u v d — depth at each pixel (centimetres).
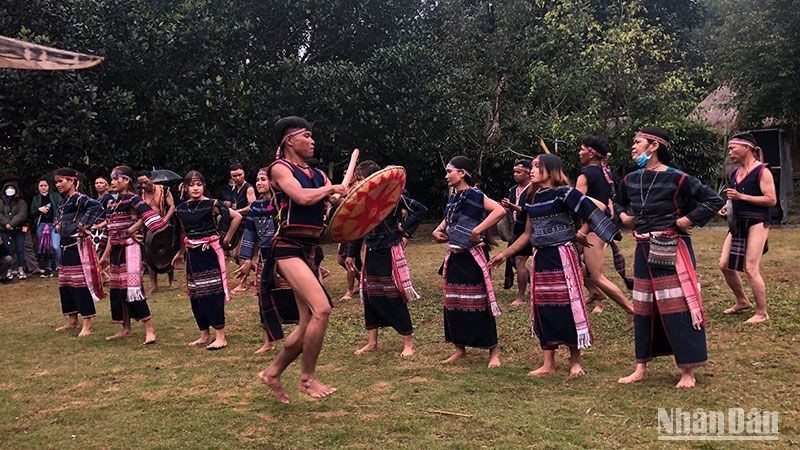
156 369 576
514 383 501
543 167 512
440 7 1886
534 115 1770
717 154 1725
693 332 464
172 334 727
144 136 1432
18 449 396
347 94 1544
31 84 1215
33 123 1207
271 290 468
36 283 1179
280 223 432
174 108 1388
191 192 648
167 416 449
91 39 1343
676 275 467
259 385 517
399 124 1595
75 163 1336
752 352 538
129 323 719
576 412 427
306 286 424
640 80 1638
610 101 1708
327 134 1580
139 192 988
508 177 1994
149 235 780
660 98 1653
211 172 1641
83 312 733
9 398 502
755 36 1593
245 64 1630
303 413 445
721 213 652
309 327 420
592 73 1670
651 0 2270
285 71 1541
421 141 1631
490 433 395
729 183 668
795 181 1795
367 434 402
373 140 1648
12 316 866
